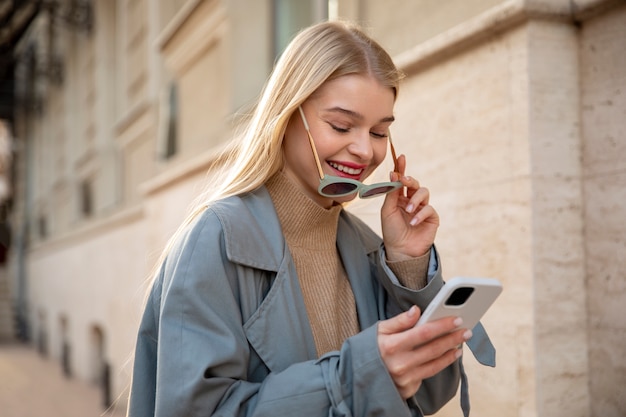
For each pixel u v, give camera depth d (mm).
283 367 1228
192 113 5941
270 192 1381
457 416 2568
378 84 1261
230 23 5008
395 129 2969
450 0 2822
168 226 5781
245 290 1251
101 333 9430
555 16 2238
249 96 4992
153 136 7363
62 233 12914
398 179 1381
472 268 2498
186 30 5895
